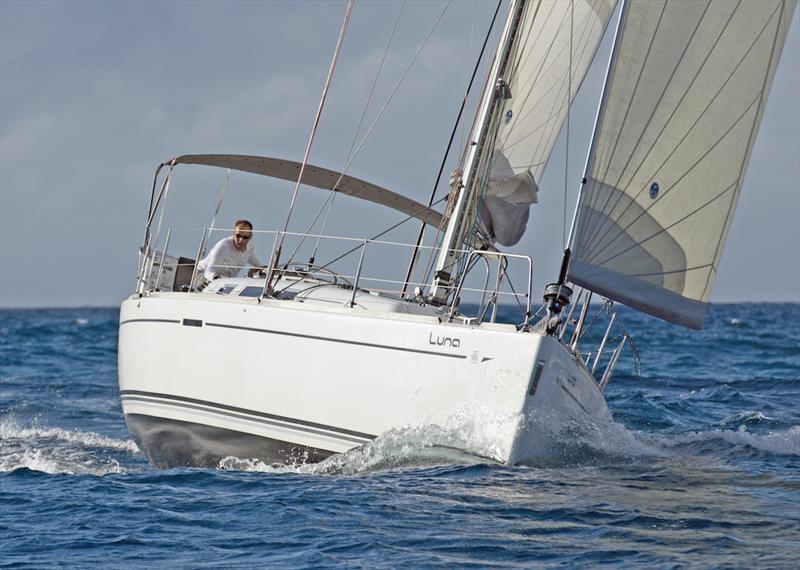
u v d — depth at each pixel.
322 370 30.02
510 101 34.28
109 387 66.62
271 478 29.53
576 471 29.20
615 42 28.66
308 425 30.25
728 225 29.20
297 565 20.81
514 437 27.66
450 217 35.16
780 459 33.16
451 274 34.03
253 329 31.53
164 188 38.16
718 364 78.75
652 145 28.80
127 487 29.03
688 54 28.72
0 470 34.66
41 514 25.75
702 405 53.00
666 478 28.89
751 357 85.69
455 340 28.12
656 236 28.94
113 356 96.56
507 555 21.31
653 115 28.75
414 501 25.66
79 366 84.44
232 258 38.25
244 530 23.67
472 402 27.84
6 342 118.00
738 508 25.28
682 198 28.97
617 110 28.67
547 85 34.72
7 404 56.81
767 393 58.47
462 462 28.83
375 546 22.02
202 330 32.88
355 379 29.45
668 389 61.06
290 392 30.59
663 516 24.34
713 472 30.19
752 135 29.11
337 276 32.47
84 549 22.36
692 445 35.84
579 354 32.44
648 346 100.12
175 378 33.66
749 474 30.02
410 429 28.64
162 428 34.41
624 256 28.72
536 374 27.23
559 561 20.84
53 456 39.38
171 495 27.67
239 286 33.91
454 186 35.47
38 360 90.38
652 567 20.31
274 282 33.00
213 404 32.44
